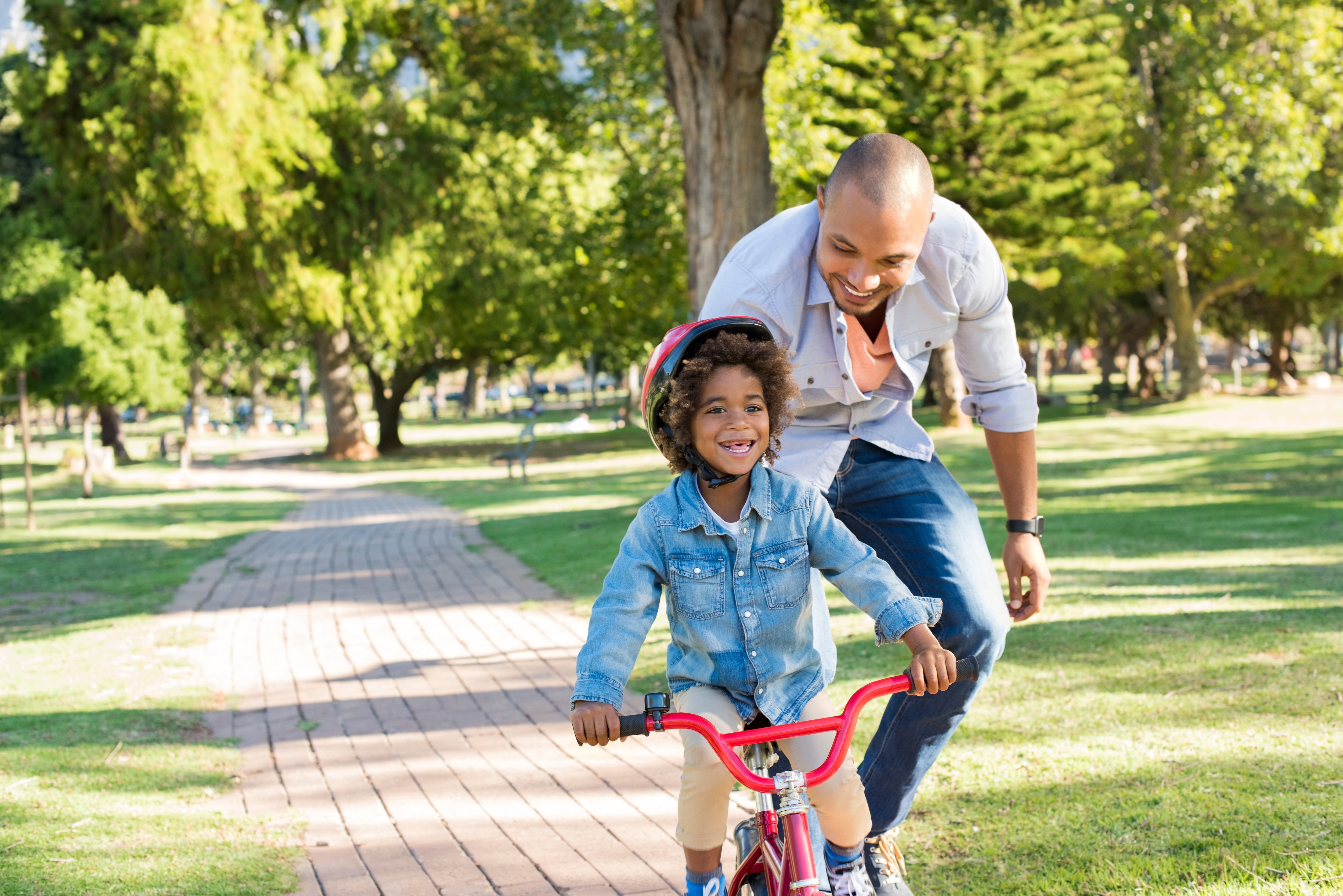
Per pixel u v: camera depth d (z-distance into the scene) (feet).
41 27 98.32
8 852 13.44
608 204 107.45
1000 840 12.00
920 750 10.71
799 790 7.93
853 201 8.96
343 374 123.24
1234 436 78.64
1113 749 14.29
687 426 8.82
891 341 10.48
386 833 14.52
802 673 9.27
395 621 30.01
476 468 103.24
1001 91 69.36
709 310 10.71
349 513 66.18
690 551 9.01
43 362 84.38
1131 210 84.48
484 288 109.81
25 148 117.29
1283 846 10.86
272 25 101.96
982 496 46.88
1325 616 20.17
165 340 92.89
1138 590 24.71
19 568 42.96
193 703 21.84
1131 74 98.27
